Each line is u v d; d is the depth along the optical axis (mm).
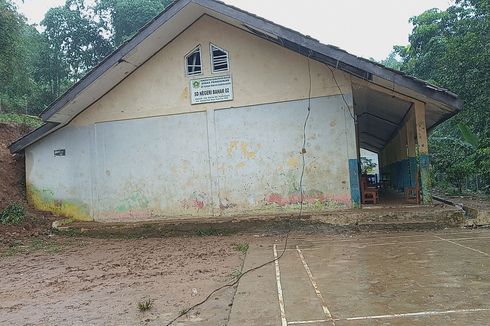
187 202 11523
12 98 25516
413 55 23547
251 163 11172
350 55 9492
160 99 11727
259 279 5867
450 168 17625
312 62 10906
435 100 9391
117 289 5871
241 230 10383
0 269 7770
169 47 11648
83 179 12227
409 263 6223
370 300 4594
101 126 12102
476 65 13391
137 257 8266
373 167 34375
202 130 11484
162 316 4566
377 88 10555
